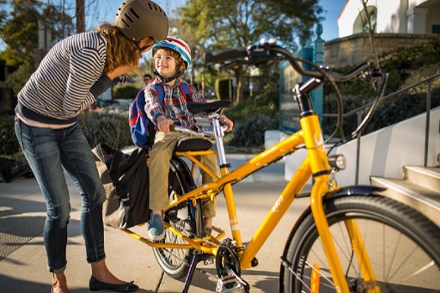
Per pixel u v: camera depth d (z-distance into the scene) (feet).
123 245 10.50
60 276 7.50
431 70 26.09
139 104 7.90
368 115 5.31
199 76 96.17
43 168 6.97
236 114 43.16
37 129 6.86
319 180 5.29
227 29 69.10
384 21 44.75
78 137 7.39
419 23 39.68
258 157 6.30
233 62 5.20
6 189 16.98
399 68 33.88
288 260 5.62
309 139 5.41
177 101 8.11
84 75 6.35
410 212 4.49
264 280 8.34
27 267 9.10
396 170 14.66
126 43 6.80
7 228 11.80
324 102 27.99
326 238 5.02
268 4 66.74
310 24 68.39
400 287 5.33
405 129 14.48
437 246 4.22
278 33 67.15
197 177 11.02
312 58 18.29
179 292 7.98
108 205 8.07
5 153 25.55
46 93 6.66
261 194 15.35
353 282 5.18
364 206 4.80
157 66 7.98
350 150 15.19
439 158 13.56
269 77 61.87
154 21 6.73
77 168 7.42
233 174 6.64
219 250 6.70
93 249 7.80
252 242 6.23
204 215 7.98
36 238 10.96
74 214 13.24
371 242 5.29
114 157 7.65
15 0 29.37
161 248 8.22
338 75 5.22
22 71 48.06
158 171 7.37
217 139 6.93
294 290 5.59
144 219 7.70
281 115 28.17
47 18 29.35
